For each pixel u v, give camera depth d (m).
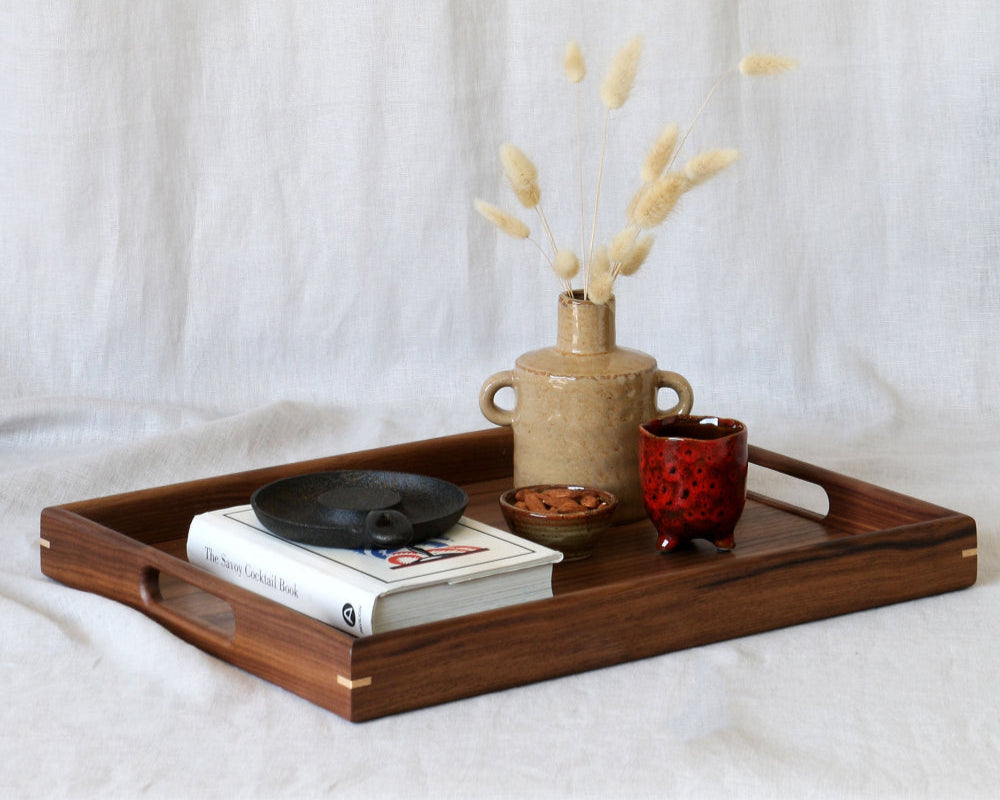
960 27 2.52
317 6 2.51
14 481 2.01
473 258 2.59
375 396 2.62
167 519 1.64
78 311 2.55
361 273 2.59
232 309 2.59
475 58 2.54
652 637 1.35
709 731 1.21
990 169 2.55
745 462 1.53
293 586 1.32
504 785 1.11
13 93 2.48
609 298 1.63
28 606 1.44
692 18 2.52
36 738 1.20
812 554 1.43
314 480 1.54
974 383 2.58
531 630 1.28
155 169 2.52
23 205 2.52
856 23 2.54
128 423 2.43
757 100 2.55
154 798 1.10
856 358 2.59
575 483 1.62
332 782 1.12
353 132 2.55
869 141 2.57
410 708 1.23
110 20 2.46
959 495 2.02
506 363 2.63
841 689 1.30
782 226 2.58
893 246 2.59
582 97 2.54
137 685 1.30
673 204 1.54
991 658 1.37
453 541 1.39
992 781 1.12
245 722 1.22
